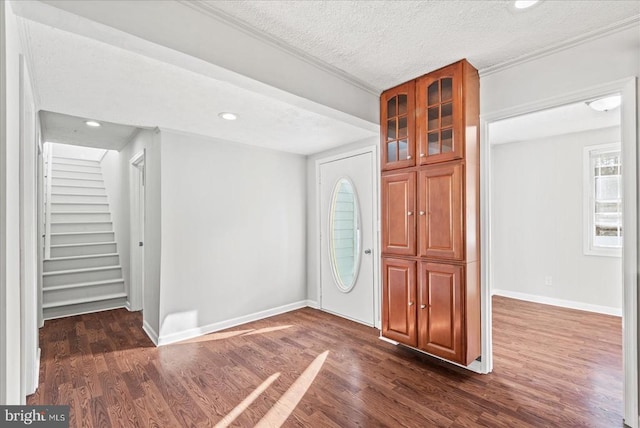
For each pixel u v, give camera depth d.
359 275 3.56
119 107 2.40
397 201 2.68
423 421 1.81
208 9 1.65
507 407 1.94
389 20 1.78
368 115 2.75
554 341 2.96
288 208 4.06
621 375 2.32
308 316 3.80
